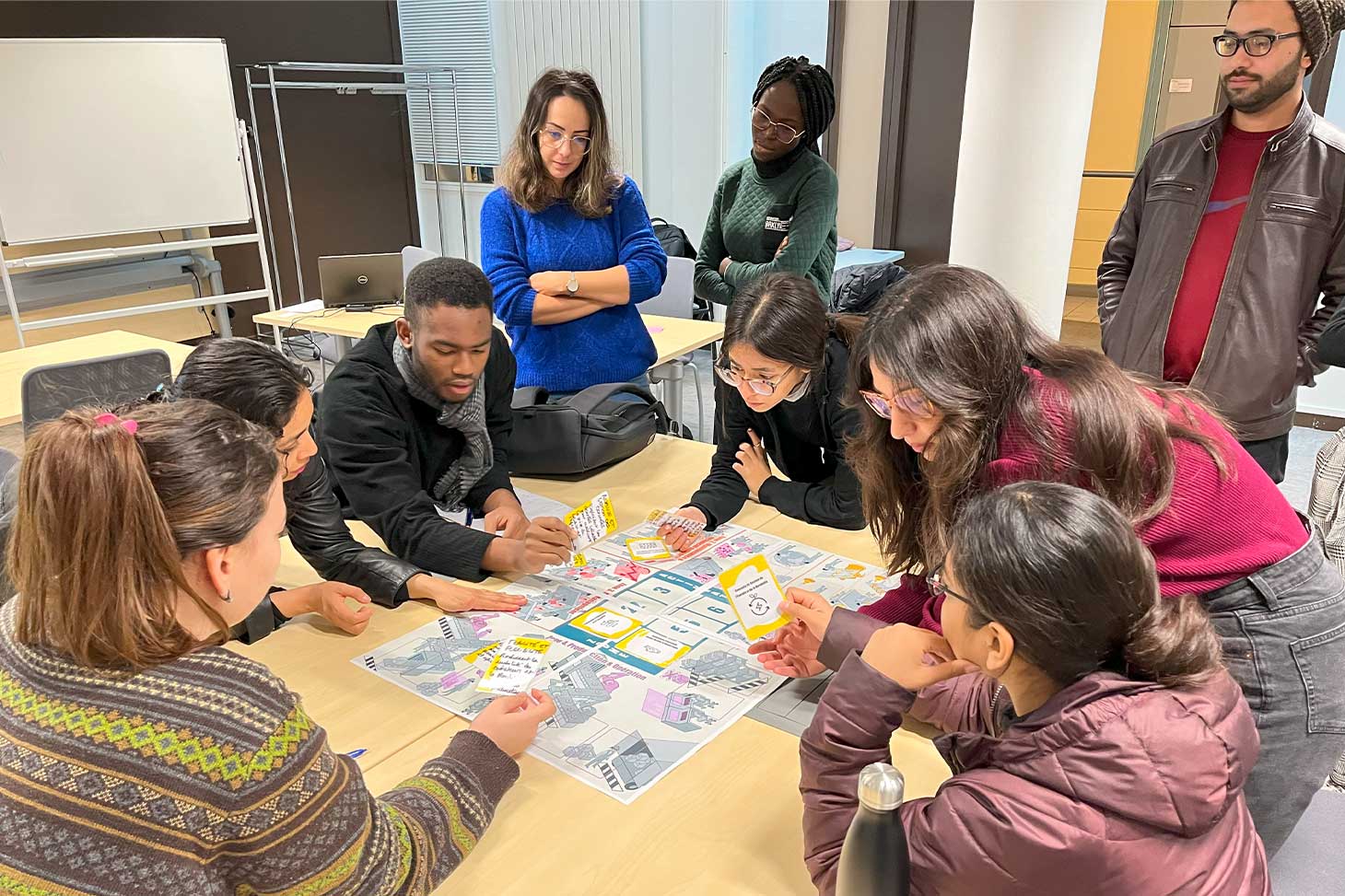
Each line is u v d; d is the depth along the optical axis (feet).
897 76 15.33
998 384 3.16
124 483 2.23
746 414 6.09
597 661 4.42
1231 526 3.35
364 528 6.07
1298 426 14.25
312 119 20.18
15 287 16.42
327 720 4.02
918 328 3.19
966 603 2.59
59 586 2.26
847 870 2.53
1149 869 2.35
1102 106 15.26
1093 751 2.40
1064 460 3.14
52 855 2.24
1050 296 9.71
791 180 9.18
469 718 4.04
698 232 18.75
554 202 7.98
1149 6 14.29
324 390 5.81
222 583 2.52
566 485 6.75
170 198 15.43
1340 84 12.59
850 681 3.05
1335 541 5.34
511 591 5.10
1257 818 3.59
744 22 16.97
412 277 5.44
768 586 4.85
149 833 2.28
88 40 14.23
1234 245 6.89
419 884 2.82
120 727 2.27
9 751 2.28
